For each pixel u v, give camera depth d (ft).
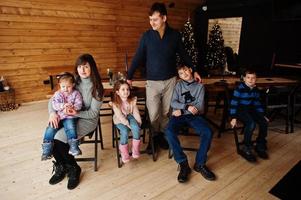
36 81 14.90
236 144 8.44
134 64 8.18
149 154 8.20
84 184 6.54
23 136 9.73
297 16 15.42
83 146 8.80
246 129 7.98
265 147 8.25
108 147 8.75
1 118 11.94
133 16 18.69
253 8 18.53
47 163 7.63
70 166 6.63
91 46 16.92
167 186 6.49
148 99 7.90
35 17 13.94
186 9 21.77
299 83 9.98
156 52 7.53
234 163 7.72
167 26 7.55
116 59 18.61
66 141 6.32
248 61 19.70
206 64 21.04
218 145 9.02
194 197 6.05
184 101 7.68
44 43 14.67
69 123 6.41
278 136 9.99
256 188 6.43
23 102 14.65
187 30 19.79
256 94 8.27
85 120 6.83
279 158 8.09
